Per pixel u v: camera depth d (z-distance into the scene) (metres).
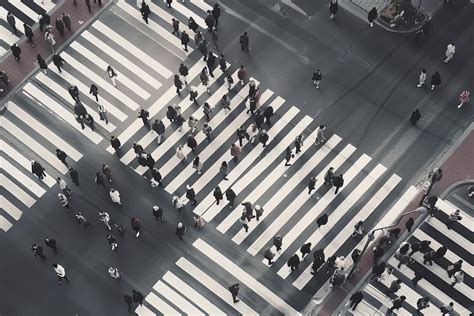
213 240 41.16
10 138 44.34
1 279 40.47
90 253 41.00
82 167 43.34
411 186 42.38
